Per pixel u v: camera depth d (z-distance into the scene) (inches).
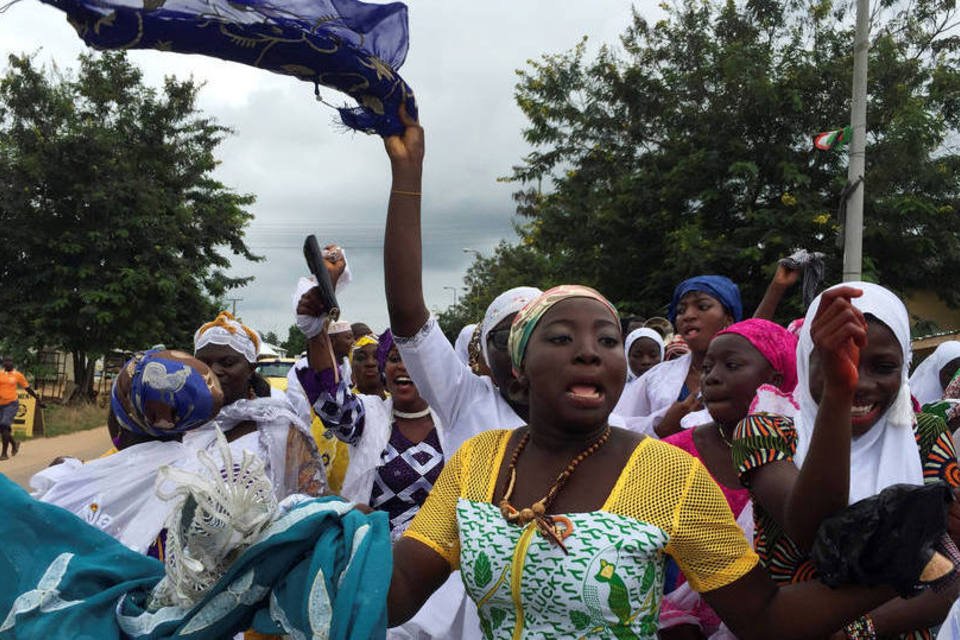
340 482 155.9
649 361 255.3
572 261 807.1
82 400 1074.7
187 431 116.3
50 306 993.5
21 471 569.9
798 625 71.4
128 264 1051.3
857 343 68.2
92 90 1062.4
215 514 67.5
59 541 78.1
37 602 74.2
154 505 110.8
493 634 73.5
